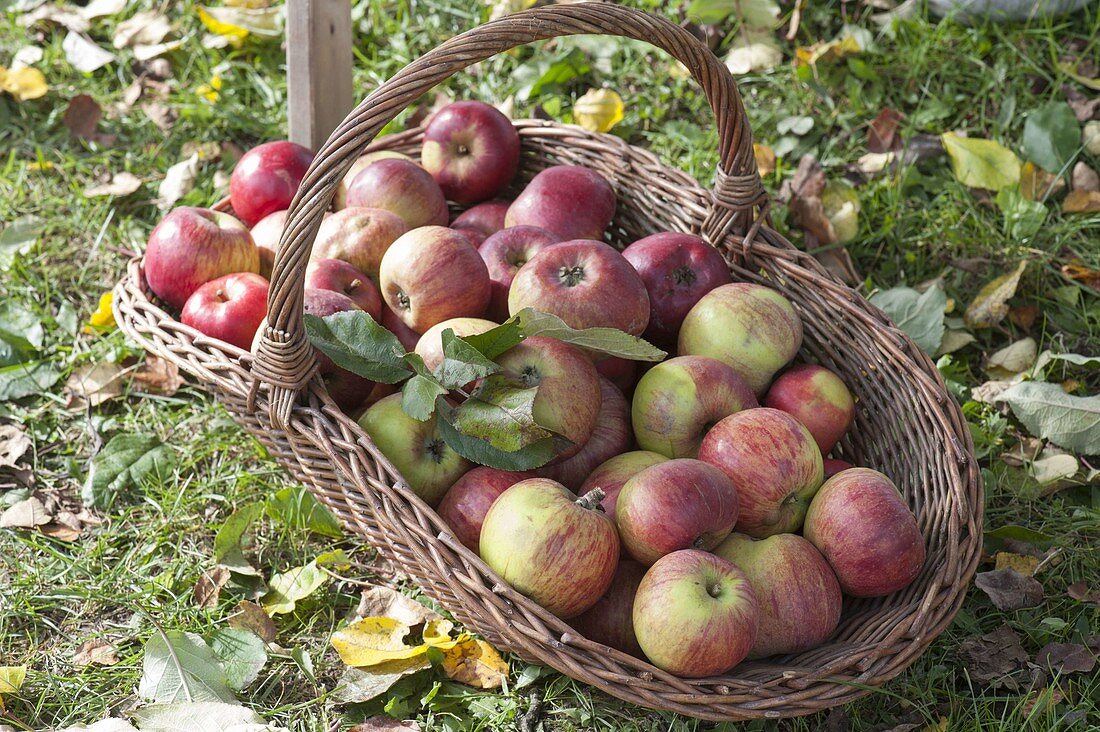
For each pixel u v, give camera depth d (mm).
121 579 1455
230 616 1420
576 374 1381
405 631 1396
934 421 1394
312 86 1607
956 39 1811
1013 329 1619
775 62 1813
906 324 1587
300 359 1354
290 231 1319
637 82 1825
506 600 1309
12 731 1367
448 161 1583
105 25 1883
